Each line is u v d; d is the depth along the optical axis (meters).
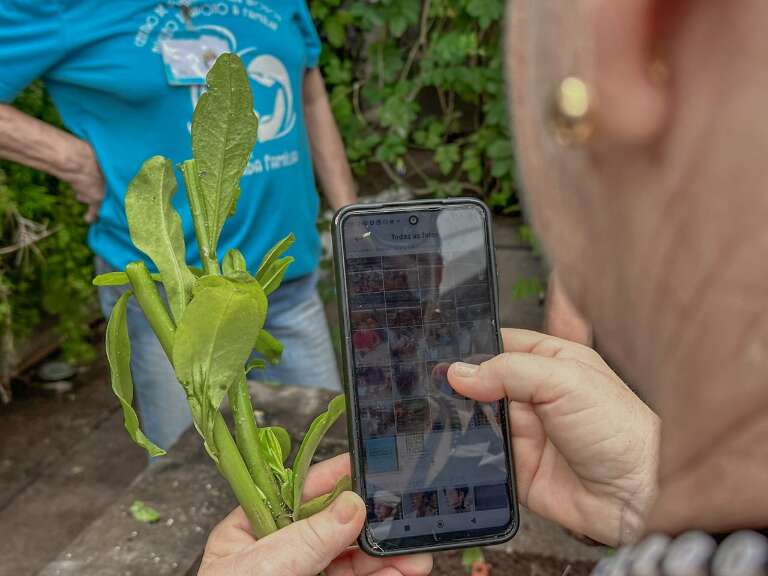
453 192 1.43
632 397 0.42
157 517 0.61
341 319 0.40
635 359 0.16
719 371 0.14
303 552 0.36
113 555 0.58
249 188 0.81
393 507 0.40
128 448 1.31
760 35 0.11
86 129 0.79
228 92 0.36
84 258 1.32
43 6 0.71
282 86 0.82
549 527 0.72
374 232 0.41
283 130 0.83
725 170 0.12
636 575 0.17
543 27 0.15
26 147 0.78
